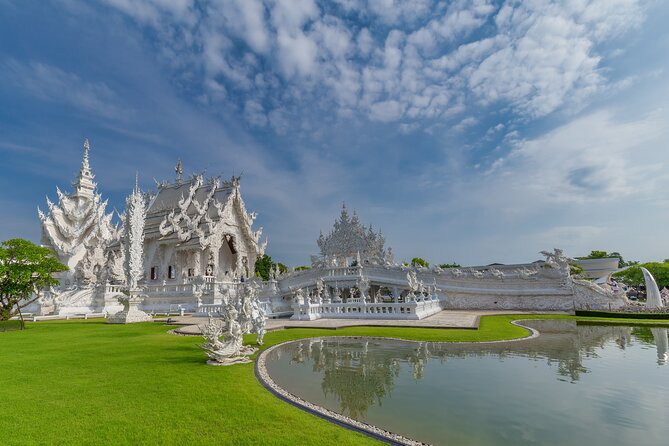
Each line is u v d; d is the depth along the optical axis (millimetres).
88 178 60406
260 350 14945
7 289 24641
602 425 7438
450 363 12836
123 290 29562
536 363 12781
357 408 8359
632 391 9570
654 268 64000
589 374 11281
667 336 18672
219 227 49594
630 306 32562
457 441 6660
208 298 38312
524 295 35438
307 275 39688
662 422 7570
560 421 7645
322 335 19000
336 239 46844
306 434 6539
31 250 25875
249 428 6789
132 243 30922
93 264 51562
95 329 23812
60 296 42000
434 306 31875
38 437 6367
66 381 9992
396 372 11648
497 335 18234
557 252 36594
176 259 50125
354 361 13203
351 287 37656
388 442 6293
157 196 61031
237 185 53406
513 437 6852
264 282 42594
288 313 33875
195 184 56969
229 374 10773
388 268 37875
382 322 24078
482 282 36812
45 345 16656
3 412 7598
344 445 6086
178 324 25906
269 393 9008
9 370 11375
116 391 9031
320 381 10688
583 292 34031
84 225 57688
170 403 8133
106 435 6457
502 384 10242
